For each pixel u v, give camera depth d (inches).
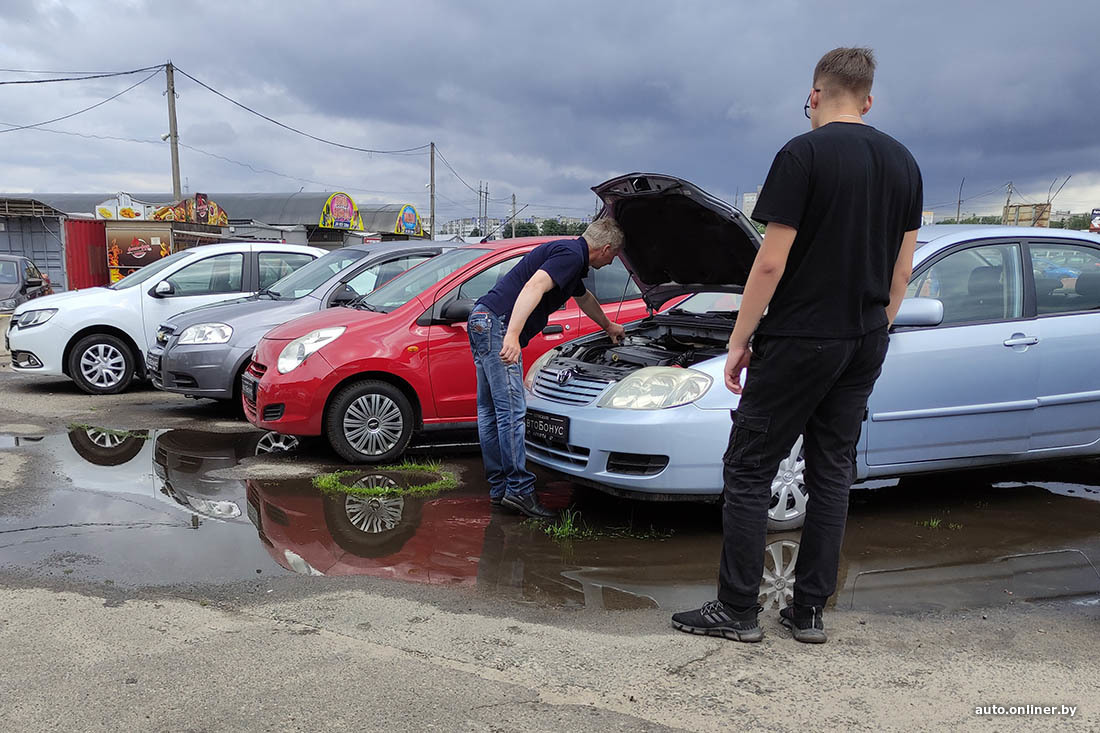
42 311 357.1
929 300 169.0
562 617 131.1
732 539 120.9
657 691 105.8
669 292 209.2
